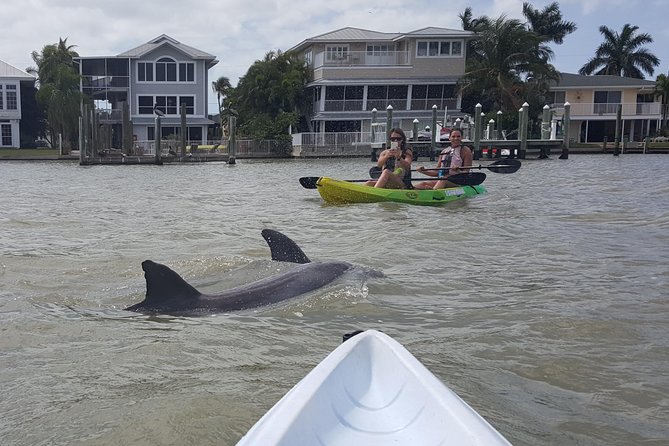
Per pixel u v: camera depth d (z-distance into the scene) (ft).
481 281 23.71
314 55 179.93
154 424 12.20
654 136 196.54
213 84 248.11
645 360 15.74
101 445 11.49
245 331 17.76
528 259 27.53
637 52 251.60
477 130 122.21
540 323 18.47
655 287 22.58
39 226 38.24
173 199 55.16
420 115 175.63
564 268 25.77
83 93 172.65
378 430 7.61
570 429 12.18
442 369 15.11
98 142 137.80
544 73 174.50
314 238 33.06
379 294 21.62
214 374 14.69
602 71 256.52
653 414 12.88
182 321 18.65
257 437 7.00
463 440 7.02
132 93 181.47
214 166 119.55
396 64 175.52
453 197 50.31
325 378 8.51
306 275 22.02
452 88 177.68
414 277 24.16
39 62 181.57
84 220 40.88
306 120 185.16
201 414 12.58
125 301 20.92
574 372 14.98
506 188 60.80
